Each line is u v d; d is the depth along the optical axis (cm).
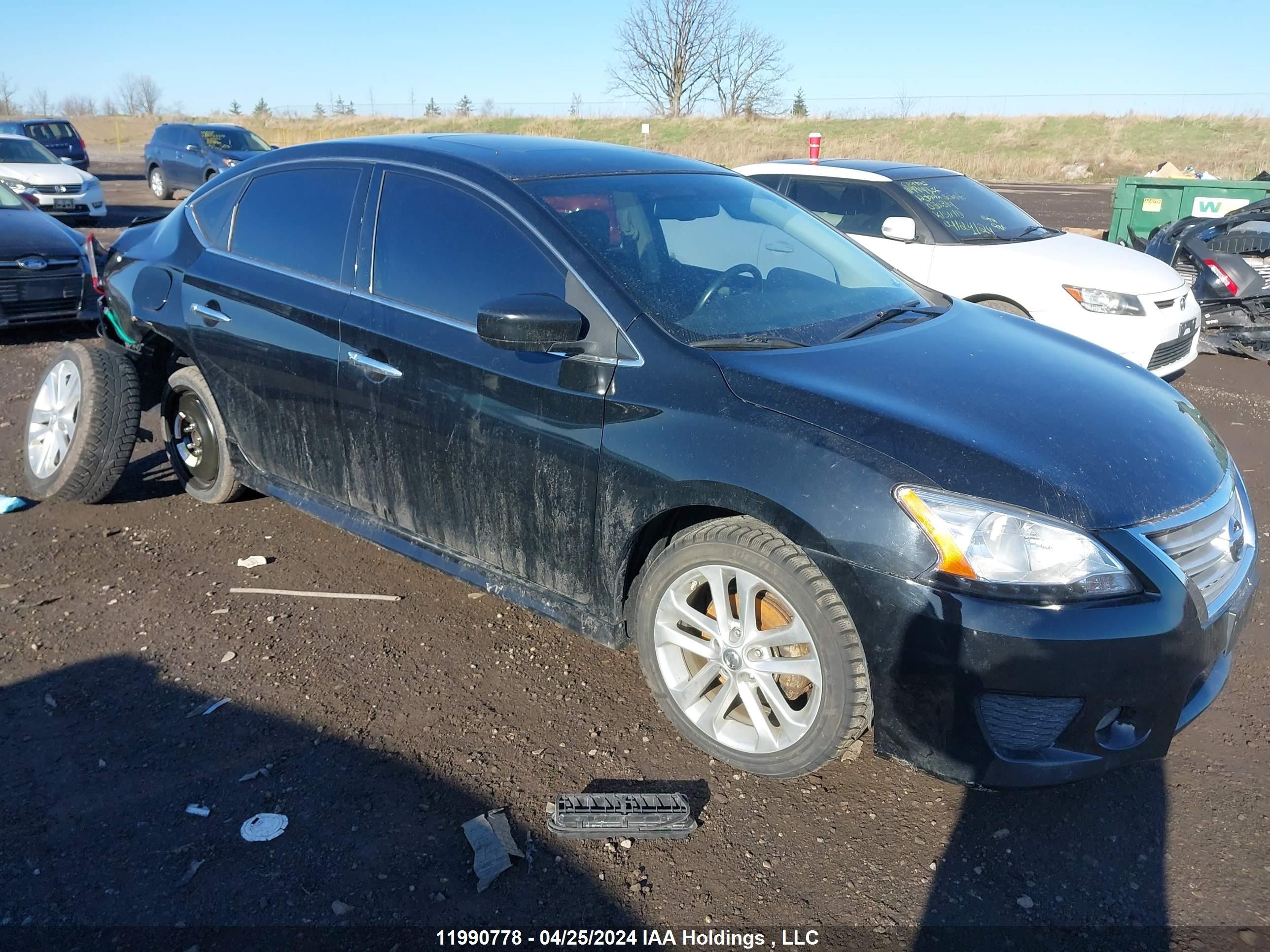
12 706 306
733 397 262
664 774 280
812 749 259
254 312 378
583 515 289
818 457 245
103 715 302
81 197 1520
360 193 353
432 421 322
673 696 287
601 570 291
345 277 352
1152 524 240
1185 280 852
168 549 421
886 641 238
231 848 248
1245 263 810
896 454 241
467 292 316
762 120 4241
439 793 270
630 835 255
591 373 282
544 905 232
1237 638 266
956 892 239
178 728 297
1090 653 227
